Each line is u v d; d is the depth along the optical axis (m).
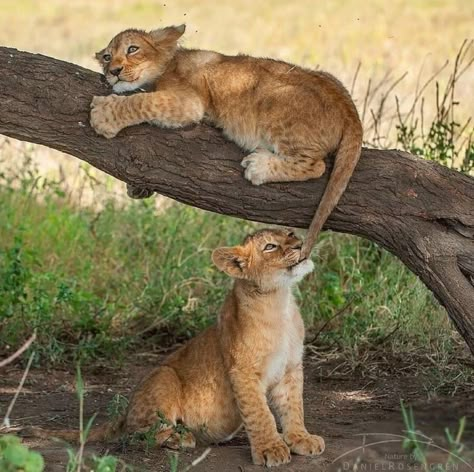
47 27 34.19
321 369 13.69
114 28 33.66
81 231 16.94
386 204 10.75
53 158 20.28
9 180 17.53
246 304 10.50
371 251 15.58
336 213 10.82
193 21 34.59
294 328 10.70
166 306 15.18
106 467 8.73
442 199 10.75
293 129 10.91
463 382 12.76
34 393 13.07
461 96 23.34
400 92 23.33
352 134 10.70
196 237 16.23
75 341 14.71
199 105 11.18
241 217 11.07
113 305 15.17
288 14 35.06
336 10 35.31
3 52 11.12
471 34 30.44
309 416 11.90
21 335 14.55
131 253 16.44
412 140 15.82
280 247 10.53
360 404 12.37
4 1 39.22
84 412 12.34
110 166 11.03
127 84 11.76
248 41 30.66
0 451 8.12
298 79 11.14
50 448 10.62
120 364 14.12
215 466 10.14
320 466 10.12
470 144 15.08
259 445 10.26
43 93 10.96
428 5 35.47
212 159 10.96
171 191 11.03
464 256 10.75
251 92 11.17
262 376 10.54
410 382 13.08
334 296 14.75
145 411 10.65
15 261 14.59
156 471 9.93
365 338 14.05
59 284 15.31
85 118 10.99
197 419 10.80
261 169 10.77
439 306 14.30
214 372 10.75
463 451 10.28
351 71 25.34
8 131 11.05
